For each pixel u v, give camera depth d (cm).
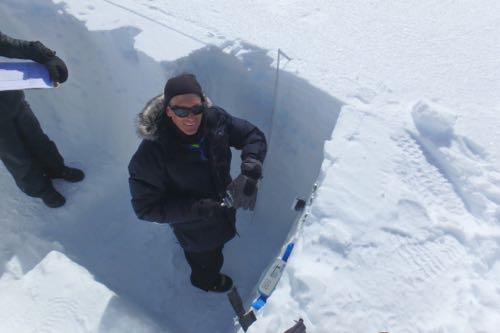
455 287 152
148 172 161
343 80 230
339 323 138
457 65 251
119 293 227
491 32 279
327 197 168
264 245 271
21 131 232
